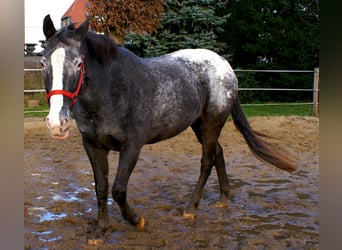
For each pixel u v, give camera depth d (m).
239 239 2.97
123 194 2.86
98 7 8.28
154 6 8.80
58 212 3.53
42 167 5.06
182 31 10.88
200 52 3.66
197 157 5.68
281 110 10.80
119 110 2.77
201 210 3.60
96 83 2.65
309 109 10.95
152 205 3.71
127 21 8.48
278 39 13.98
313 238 2.99
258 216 3.45
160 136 3.18
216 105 3.57
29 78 10.57
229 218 3.40
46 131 7.42
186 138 6.97
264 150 3.72
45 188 4.21
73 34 2.45
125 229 3.15
